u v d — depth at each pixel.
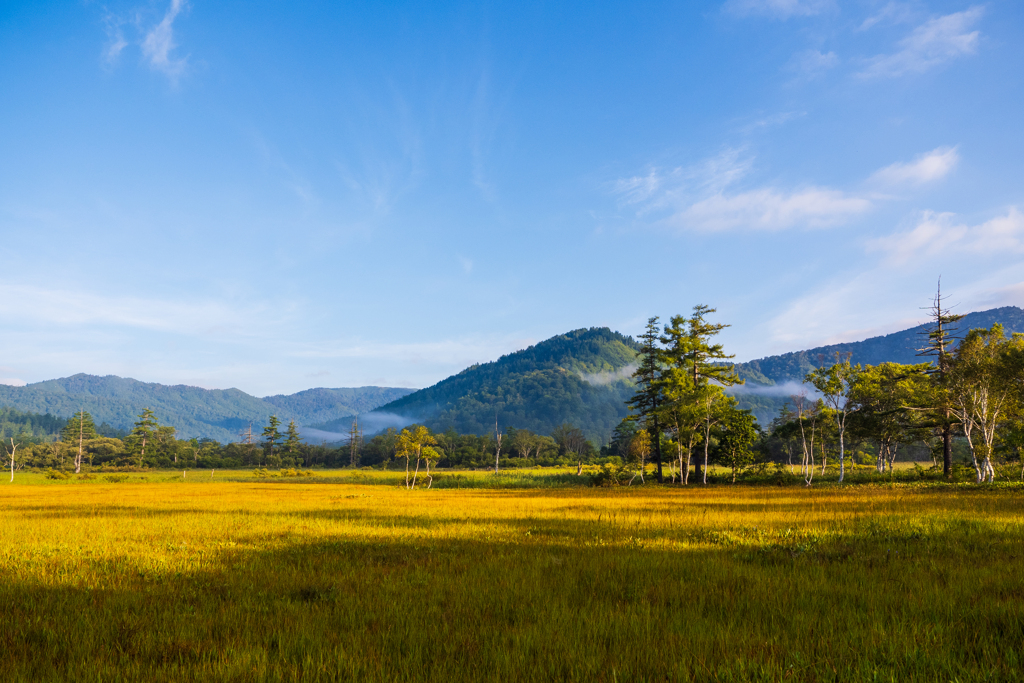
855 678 3.94
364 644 4.94
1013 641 4.56
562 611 5.83
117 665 4.52
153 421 169.38
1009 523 12.72
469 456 160.00
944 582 6.85
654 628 5.28
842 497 26.69
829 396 49.03
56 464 146.38
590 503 26.03
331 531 14.21
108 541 12.45
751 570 7.91
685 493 36.03
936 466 54.28
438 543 11.54
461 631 5.25
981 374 38.00
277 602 6.46
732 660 4.39
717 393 53.19
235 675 4.22
